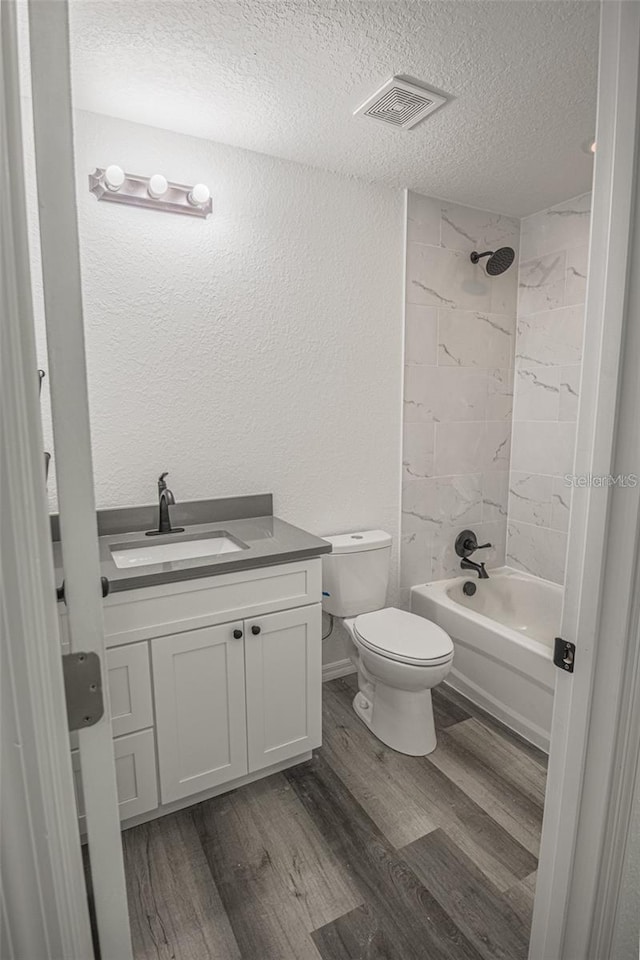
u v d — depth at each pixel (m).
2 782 0.47
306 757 1.89
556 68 1.50
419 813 1.64
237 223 2.01
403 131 1.85
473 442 2.80
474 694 2.30
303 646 1.77
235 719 1.65
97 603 0.55
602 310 0.72
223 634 1.59
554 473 2.71
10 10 0.42
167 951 1.22
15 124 0.43
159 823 1.59
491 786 1.76
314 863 1.45
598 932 0.84
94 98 1.64
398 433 2.55
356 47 1.41
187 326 1.96
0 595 0.46
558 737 0.86
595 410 0.74
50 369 0.49
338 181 2.21
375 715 2.05
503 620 2.86
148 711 1.50
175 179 1.87
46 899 0.52
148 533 1.90
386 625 2.07
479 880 1.40
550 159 2.06
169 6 1.25
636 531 0.72
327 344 2.28
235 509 2.12
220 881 1.40
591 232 0.73
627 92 0.66
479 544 2.91
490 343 2.77
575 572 0.80
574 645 0.81
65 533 0.52
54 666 0.50
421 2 1.25
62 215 0.48
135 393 1.89
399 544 2.63
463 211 2.56
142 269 1.85
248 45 1.40
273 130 1.85
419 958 1.20
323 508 2.38
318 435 2.32
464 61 1.47
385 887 1.38
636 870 0.83
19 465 0.46
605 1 0.68
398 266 2.42
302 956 1.21
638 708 0.78
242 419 2.12
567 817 0.84
